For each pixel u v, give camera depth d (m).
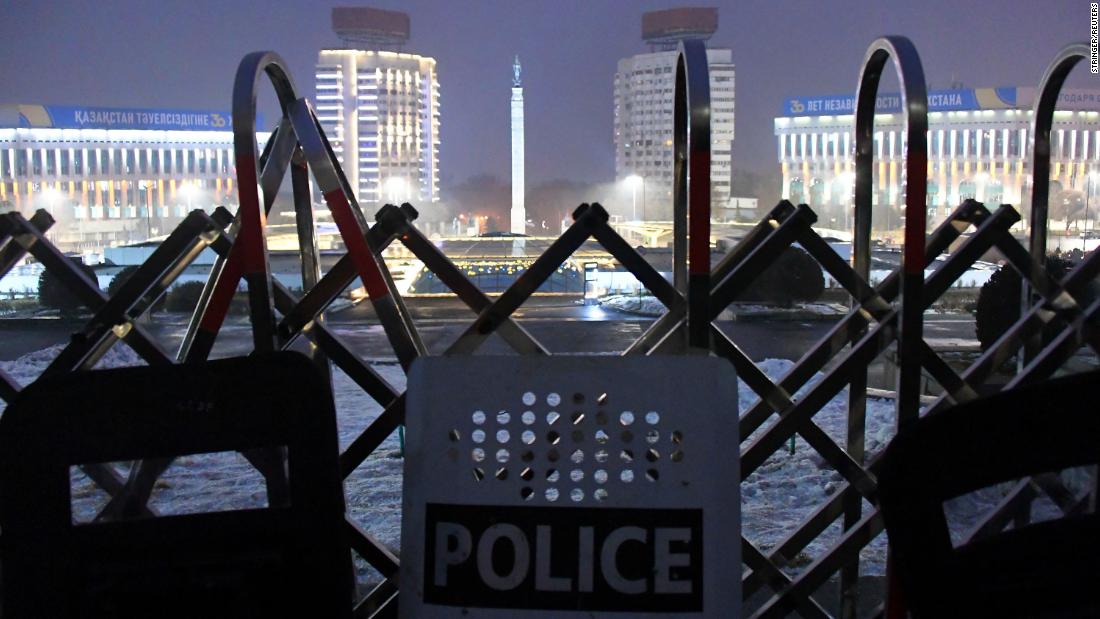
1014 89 86.12
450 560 2.14
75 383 1.92
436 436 2.18
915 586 1.62
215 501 6.29
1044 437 1.66
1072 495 3.26
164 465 3.08
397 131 160.50
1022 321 3.27
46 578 1.89
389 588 3.02
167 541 1.94
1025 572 1.66
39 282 25.23
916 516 1.62
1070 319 3.25
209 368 1.96
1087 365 5.23
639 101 156.50
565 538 2.12
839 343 3.21
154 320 24.14
